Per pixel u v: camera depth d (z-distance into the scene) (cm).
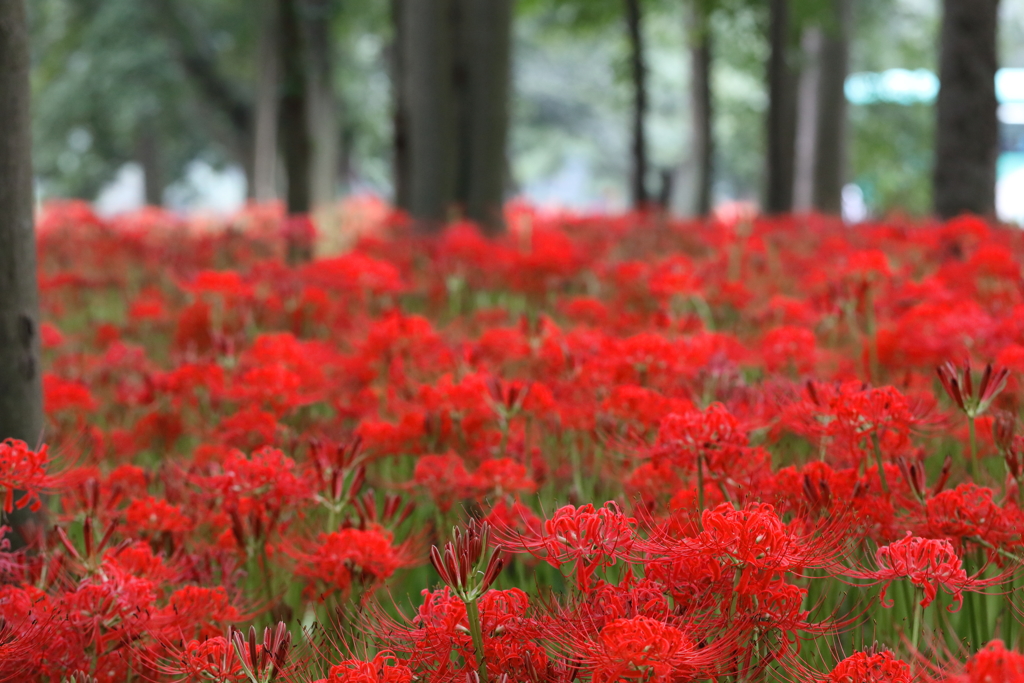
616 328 464
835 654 213
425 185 1037
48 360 532
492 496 283
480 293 638
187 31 2731
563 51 4072
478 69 1038
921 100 2600
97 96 2742
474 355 372
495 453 313
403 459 357
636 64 1338
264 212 1216
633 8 1335
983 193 906
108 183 3431
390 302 563
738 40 1733
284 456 257
